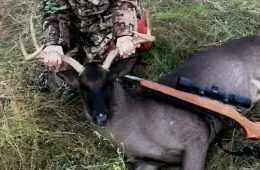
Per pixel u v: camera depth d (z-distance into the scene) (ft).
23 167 6.78
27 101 7.41
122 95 6.70
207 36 8.29
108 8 7.06
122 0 6.74
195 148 6.75
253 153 6.92
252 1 8.81
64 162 6.85
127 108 6.73
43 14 6.84
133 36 6.66
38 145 6.97
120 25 6.66
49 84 7.59
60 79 7.25
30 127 7.06
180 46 8.09
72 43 7.18
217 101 6.78
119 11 6.70
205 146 6.81
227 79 7.24
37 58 6.77
